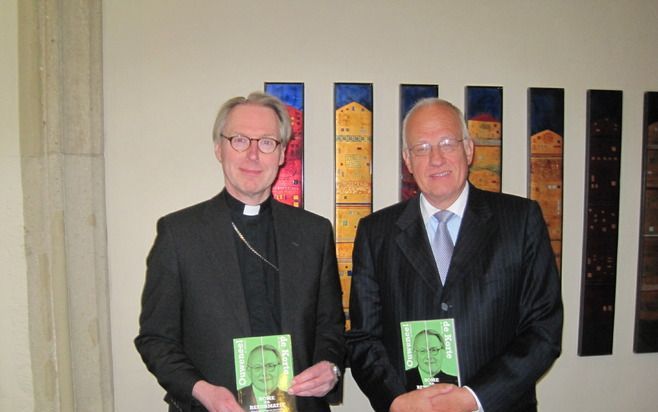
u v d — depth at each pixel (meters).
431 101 1.69
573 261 2.57
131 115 2.25
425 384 1.53
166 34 2.26
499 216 1.66
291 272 1.63
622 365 2.64
